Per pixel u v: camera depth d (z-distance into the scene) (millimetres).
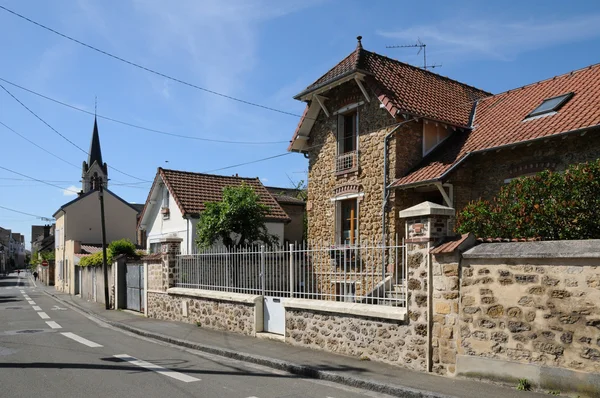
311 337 9898
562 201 7457
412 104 14859
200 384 7359
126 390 6984
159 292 16172
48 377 7820
